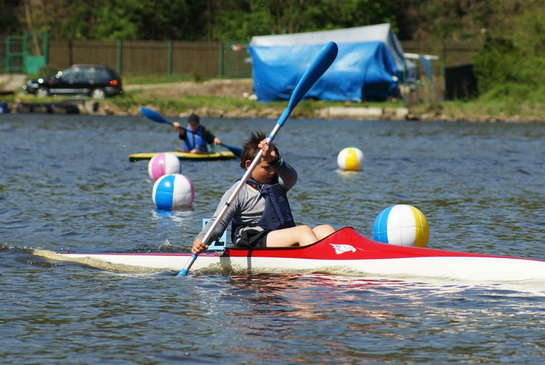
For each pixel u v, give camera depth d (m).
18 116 113.31
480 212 38.06
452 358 17.91
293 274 25.17
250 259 25.50
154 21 188.75
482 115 118.62
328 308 21.56
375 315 20.97
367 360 17.73
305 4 167.88
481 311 21.34
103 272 25.73
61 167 54.47
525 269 24.20
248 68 154.62
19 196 41.28
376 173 53.78
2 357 17.80
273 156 24.77
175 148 71.19
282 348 18.45
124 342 18.86
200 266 25.75
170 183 38.78
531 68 135.38
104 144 73.81
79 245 29.94
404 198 42.44
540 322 20.48
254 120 114.44
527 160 62.84
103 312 21.23
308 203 40.44
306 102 122.56
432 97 130.12
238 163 59.53
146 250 29.23
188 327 20.00
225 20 185.38
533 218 36.47
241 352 18.19
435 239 31.45
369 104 122.56
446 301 22.22
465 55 152.00
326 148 72.44
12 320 20.48
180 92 138.25
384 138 84.75
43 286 23.91
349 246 25.39
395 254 25.11
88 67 132.38
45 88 132.12
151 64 157.25
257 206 25.62
